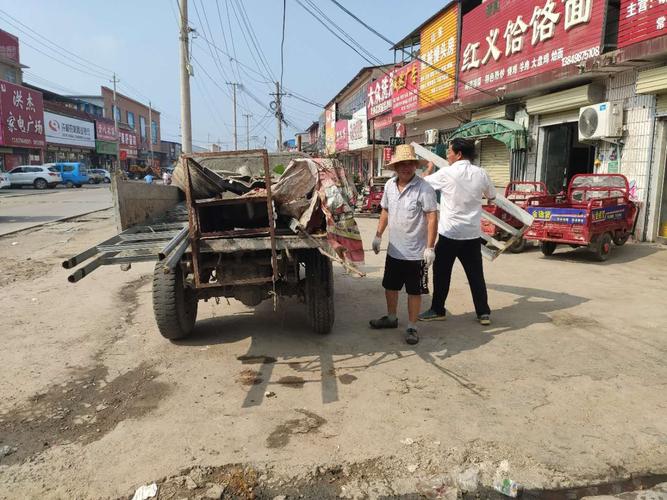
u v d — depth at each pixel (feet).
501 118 43.70
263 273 14.26
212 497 8.32
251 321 17.49
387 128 82.89
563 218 26.78
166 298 14.37
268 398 11.67
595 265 25.85
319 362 13.75
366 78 100.48
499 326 16.49
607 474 8.80
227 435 10.12
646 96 29.81
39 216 53.93
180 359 14.12
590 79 33.94
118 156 175.01
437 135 59.72
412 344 14.96
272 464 9.15
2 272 26.04
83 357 14.39
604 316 17.24
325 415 10.84
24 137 120.26
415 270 14.89
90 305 19.81
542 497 8.36
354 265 12.85
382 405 11.23
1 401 11.76
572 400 11.30
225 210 14.70
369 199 55.11
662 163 29.50
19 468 9.16
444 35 51.52
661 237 30.48
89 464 9.25
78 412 11.21
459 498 8.35
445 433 10.05
